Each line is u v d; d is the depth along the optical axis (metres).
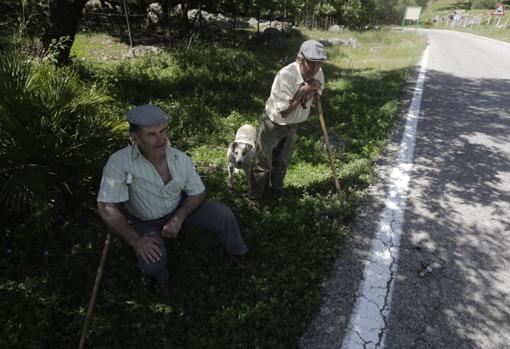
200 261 3.19
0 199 3.08
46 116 3.22
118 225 2.53
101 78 6.91
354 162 5.05
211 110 6.68
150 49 10.59
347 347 2.47
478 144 5.91
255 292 2.88
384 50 18.95
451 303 2.85
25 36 6.68
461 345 2.52
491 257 3.37
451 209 4.07
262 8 15.99
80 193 3.59
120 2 18.70
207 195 4.16
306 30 25.58
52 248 3.25
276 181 4.21
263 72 10.34
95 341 2.47
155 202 2.71
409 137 6.10
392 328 2.62
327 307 2.76
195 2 19.67
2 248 3.17
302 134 6.09
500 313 2.78
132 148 2.58
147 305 2.74
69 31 6.97
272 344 2.44
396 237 3.58
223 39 15.41
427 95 8.96
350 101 8.09
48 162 3.32
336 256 3.27
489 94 9.25
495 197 4.36
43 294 2.76
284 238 3.47
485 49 20.41
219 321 2.62
